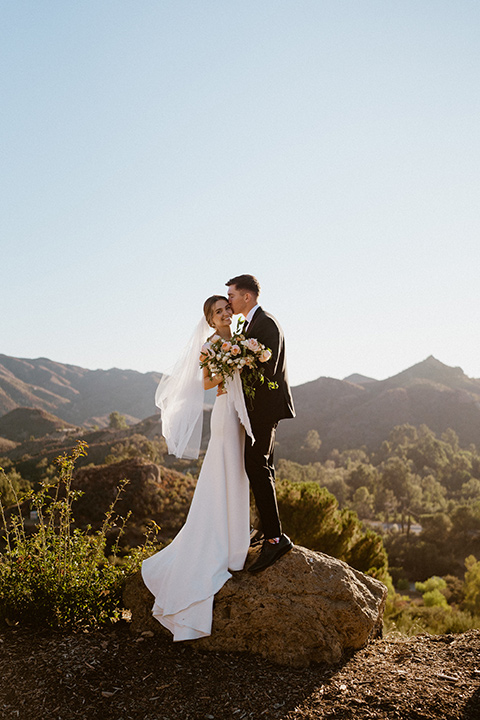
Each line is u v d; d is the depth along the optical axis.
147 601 4.29
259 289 4.31
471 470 120.50
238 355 3.96
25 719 3.08
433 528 62.00
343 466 133.75
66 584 4.34
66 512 4.96
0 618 4.31
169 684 3.46
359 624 3.97
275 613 3.85
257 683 3.46
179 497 28.81
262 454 4.13
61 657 3.73
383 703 3.14
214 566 4.05
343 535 10.72
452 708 3.06
